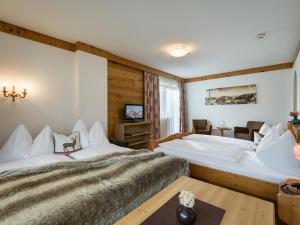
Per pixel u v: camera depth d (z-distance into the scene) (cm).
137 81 434
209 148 253
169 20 227
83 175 150
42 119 270
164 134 526
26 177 142
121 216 125
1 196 113
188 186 153
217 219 107
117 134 368
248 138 429
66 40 293
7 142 210
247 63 429
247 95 489
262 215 113
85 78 308
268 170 187
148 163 180
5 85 233
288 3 190
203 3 191
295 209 143
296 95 392
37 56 264
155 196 137
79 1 187
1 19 225
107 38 284
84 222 103
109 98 366
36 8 200
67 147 241
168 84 544
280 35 271
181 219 100
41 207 103
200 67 464
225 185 203
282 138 192
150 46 317
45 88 273
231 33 263
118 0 185
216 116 548
